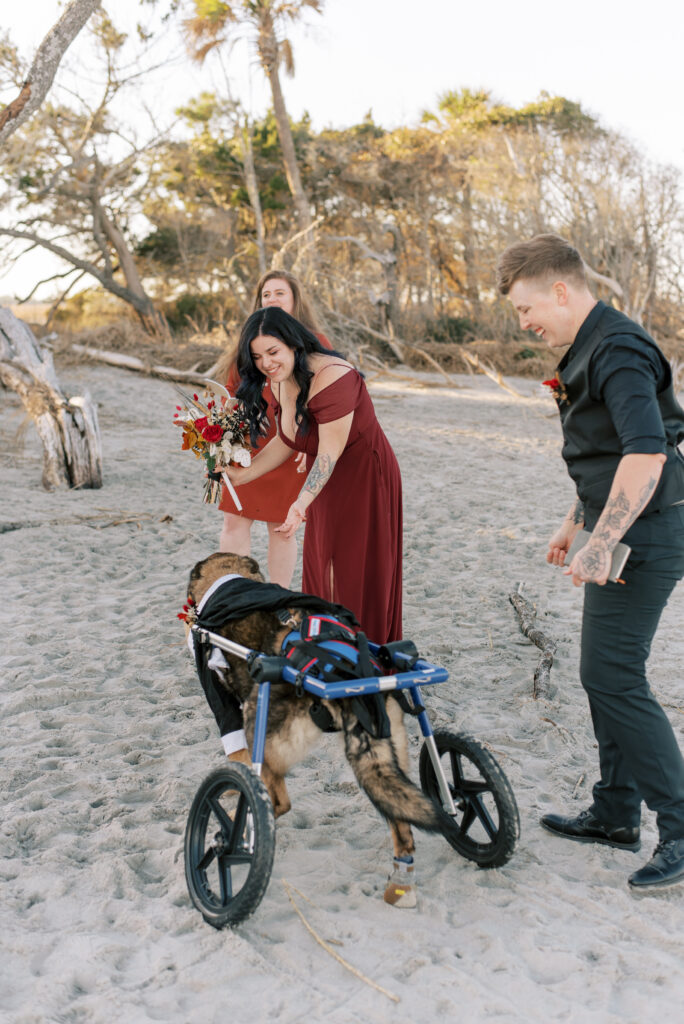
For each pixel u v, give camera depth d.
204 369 20.16
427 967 2.77
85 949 2.84
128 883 3.21
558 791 3.92
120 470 11.35
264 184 34.25
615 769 3.38
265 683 3.06
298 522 3.69
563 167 26.28
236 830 2.94
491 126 32.94
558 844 3.51
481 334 28.59
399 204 35.59
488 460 12.91
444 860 3.41
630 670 3.16
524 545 8.15
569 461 3.29
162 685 4.99
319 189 35.31
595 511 3.19
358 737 2.94
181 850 3.41
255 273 32.88
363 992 2.67
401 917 3.03
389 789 2.83
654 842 3.54
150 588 6.73
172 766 4.09
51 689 4.84
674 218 24.39
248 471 4.57
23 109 9.57
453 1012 2.57
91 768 4.05
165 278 35.06
